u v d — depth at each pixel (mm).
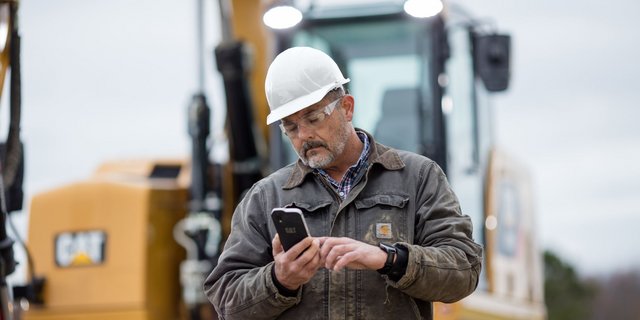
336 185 3469
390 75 6730
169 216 6473
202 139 6391
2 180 4645
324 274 3377
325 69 3414
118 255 6152
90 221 6230
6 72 4812
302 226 3123
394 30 6785
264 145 7012
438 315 5938
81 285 6129
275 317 3391
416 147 6539
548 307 30531
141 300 6078
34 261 6207
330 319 3338
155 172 6898
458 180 6762
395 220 3389
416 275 3195
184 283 6234
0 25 4762
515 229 8070
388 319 3338
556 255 31453
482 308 6926
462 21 6902
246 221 3514
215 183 6652
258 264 3467
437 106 6578
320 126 3381
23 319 6121
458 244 3346
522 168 8664
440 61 6645
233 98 6707
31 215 6297
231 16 7098
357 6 6863
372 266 3156
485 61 6641
